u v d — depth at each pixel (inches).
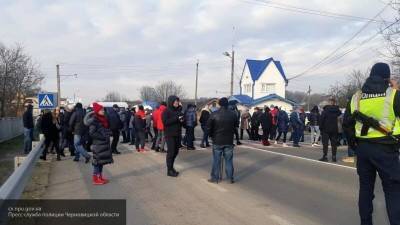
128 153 642.2
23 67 1936.5
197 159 568.1
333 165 506.3
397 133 198.5
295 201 314.2
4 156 719.1
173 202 311.0
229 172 391.9
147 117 834.2
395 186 198.8
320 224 254.1
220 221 260.2
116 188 363.3
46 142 558.3
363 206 211.6
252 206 298.5
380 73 206.2
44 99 735.7
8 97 1851.6
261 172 454.6
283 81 2452.0
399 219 196.9
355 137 210.2
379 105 200.2
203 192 346.9
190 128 701.9
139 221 261.7
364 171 209.5
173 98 425.4
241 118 925.2
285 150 694.5
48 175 434.3
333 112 538.0
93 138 382.6
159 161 543.5
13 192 218.4
